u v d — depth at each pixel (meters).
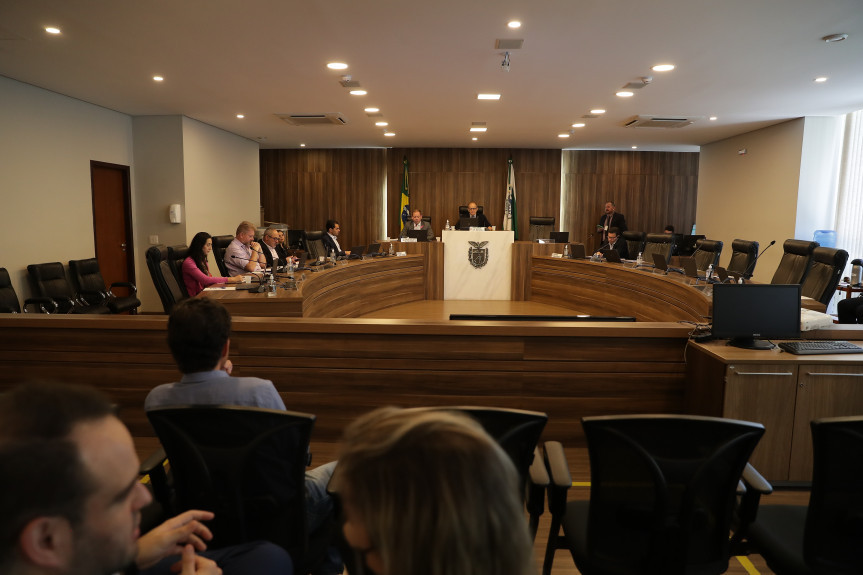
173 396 1.67
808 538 1.51
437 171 12.18
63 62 5.09
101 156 7.20
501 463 0.52
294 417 1.43
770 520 1.76
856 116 7.58
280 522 1.55
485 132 9.58
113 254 7.59
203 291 4.53
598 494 1.53
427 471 0.49
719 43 4.44
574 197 12.38
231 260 5.75
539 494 1.62
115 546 0.60
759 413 2.77
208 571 1.04
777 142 8.38
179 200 7.92
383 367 3.27
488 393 3.28
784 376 2.75
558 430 3.30
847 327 3.16
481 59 4.93
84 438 0.57
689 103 6.86
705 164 10.76
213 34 4.29
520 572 0.51
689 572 1.52
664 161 12.30
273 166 12.43
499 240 8.25
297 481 1.52
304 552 1.58
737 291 2.94
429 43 4.48
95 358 3.33
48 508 0.54
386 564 0.49
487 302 8.20
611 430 1.43
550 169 12.17
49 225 6.31
